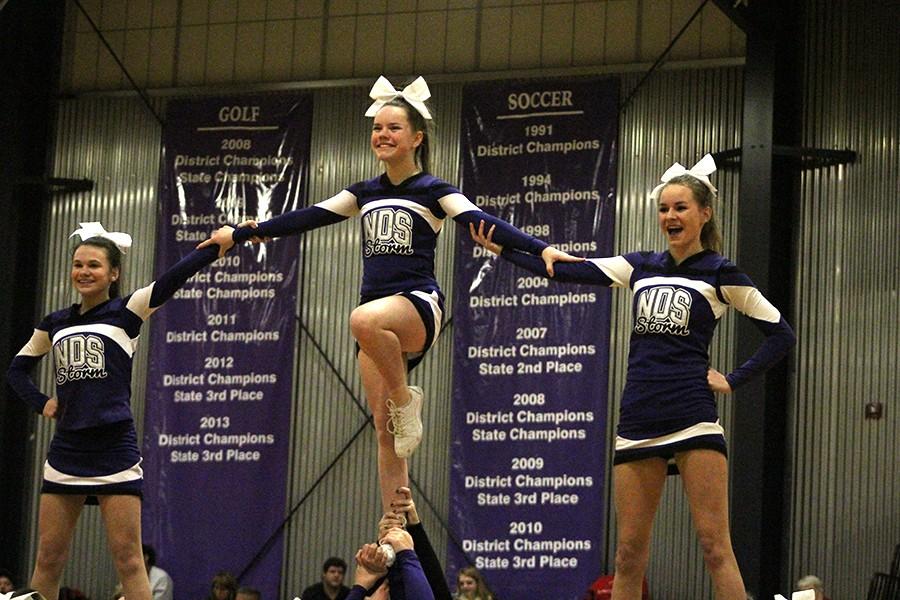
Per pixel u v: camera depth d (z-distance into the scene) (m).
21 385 10.45
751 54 18.97
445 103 21.39
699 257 8.99
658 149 20.34
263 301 21.45
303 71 22.16
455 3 21.73
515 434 20.19
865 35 19.45
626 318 20.17
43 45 22.44
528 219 20.67
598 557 19.58
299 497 20.94
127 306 10.08
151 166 22.23
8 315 21.30
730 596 8.53
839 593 18.58
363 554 6.91
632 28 20.91
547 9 21.34
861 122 19.31
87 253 10.16
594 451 19.89
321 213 9.35
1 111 21.62
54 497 9.99
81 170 22.44
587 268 9.11
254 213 21.73
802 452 18.98
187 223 21.88
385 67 21.84
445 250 20.94
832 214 19.28
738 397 18.31
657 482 8.80
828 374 19.03
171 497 21.12
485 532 20.02
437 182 9.09
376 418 9.17
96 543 21.20
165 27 22.73
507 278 20.58
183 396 21.39
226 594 18.91
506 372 20.36
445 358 20.70
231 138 22.03
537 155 20.80
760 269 18.44
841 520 18.67
